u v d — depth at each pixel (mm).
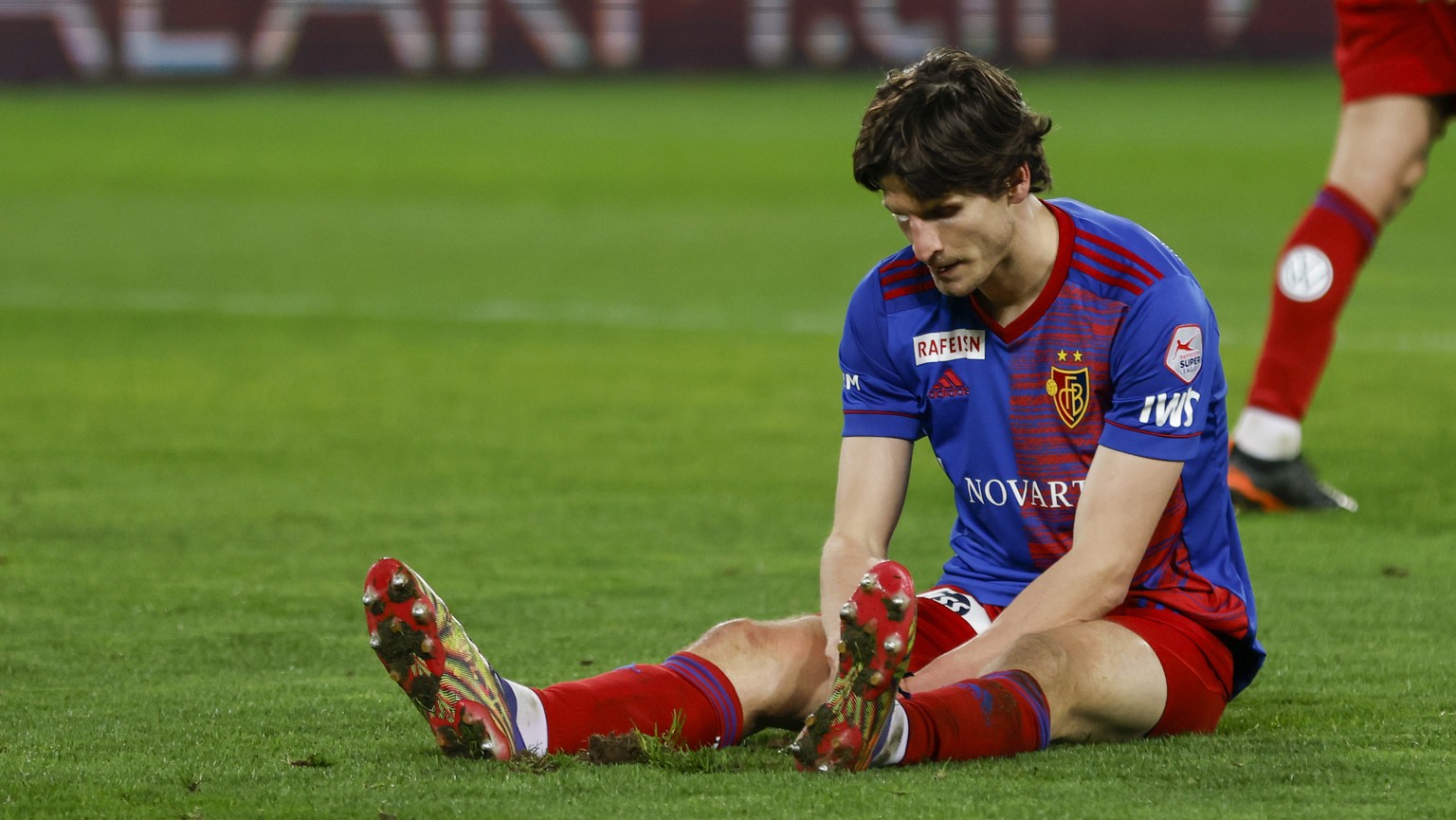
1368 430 27797
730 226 63469
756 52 117688
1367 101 22906
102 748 11234
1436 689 13164
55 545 19906
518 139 92000
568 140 91500
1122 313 11320
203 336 39938
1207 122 94938
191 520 21422
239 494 23219
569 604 17000
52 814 9578
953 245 10703
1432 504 22344
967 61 10633
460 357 36781
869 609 9633
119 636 15531
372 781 10156
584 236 60875
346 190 74875
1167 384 11172
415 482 24156
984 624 11906
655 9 117562
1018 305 11500
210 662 14539
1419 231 59719
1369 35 22891
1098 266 11344
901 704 10266
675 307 44875
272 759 10828
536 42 117938
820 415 29953
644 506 22500
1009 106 10578
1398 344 37031
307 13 116688
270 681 13773
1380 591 17406
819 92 113625
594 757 10375
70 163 83000
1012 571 12086
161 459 25828
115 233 61531
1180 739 11102
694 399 31641
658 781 9953
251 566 18875
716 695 10836
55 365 35469
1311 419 28922
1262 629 15617
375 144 90312
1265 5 117375
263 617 16391
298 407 30672
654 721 10688
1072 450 11602
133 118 102125
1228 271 50031
